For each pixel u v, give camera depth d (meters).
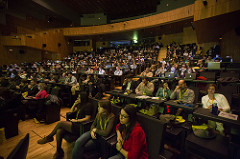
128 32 15.39
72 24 18.22
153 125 1.51
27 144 0.93
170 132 1.97
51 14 15.72
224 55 8.67
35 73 9.18
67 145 2.53
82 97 2.26
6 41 12.09
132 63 10.66
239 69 4.87
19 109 2.91
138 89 4.02
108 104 1.82
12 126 2.79
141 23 13.27
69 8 17.41
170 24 12.07
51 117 3.50
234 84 3.38
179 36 15.07
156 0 15.12
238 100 2.65
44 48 14.43
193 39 12.97
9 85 5.21
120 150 1.47
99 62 12.85
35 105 3.66
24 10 13.80
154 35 16.73
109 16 20.05
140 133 1.39
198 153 1.55
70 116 2.54
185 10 10.22
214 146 1.50
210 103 2.39
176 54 12.28
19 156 0.80
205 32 8.73
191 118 2.20
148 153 1.49
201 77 4.62
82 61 13.89
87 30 16.53
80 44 20.92
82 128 2.01
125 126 1.53
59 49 16.73
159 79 5.55
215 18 6.32
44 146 2.49
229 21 6.62
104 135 1.72
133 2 15.77
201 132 1.68
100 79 6.05
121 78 7.49
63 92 5.12
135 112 1.46
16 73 9.45
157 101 2.72
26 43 12.38
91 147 1.79
